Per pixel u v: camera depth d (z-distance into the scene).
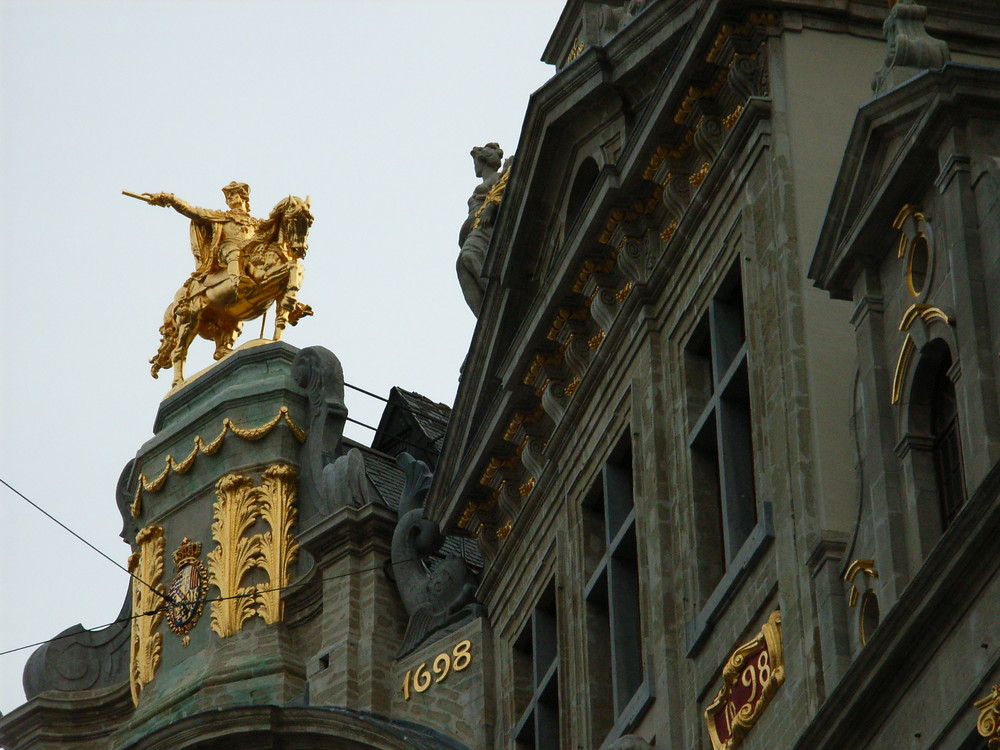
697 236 81.50
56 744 105.38
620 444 84.81
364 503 100.00
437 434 111.75
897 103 67.25
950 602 59.88
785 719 70.00
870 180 68.38
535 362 90.06
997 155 64.88
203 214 111.69
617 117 87.19
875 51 79.50
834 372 73.19
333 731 93.19
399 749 91.62
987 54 79.44
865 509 67.12
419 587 97.31
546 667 89.31
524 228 90.69
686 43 80.44
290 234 110.94
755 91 78.88
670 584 79.06
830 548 69.62
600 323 86.62
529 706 89.75
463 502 95.50
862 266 68.62
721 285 79.12
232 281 109.94
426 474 100.88
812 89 78.25
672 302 82.81
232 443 104.88
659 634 78.50
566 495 88.62
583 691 84.19
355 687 96.38
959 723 59.16
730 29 79.19
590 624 85.06
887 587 64.88
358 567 99.00
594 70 86.62
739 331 79.00
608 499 84.75
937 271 65.50
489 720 92.12
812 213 75.81
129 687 104.56
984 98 65.19
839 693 63.25
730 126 80.25
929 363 65.62
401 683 96.06
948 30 79.38
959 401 63.31
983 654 58.78
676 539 79.31
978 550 58.97
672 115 81.88
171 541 105.62
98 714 105.62
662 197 83.50
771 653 71.25
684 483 79.31
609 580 83.38
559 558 88.25
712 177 80.38
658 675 78.25
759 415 74.94
